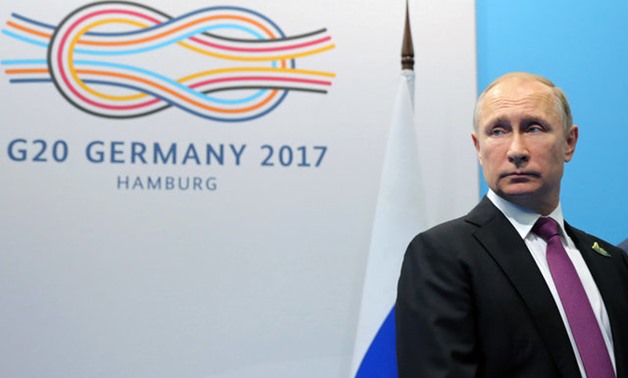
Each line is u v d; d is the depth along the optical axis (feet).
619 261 6.88
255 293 10.68
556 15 11.50
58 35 10.78
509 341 5.70
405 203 10.19
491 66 11.42
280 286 10.72
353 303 10.75
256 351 10.57
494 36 11.44
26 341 10.28
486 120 6.48
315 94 11.05
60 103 10.69
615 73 11.43
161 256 10.62
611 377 5.75
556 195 6.53
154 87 10.84
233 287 10.67
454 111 11.12
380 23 11.25
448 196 10.94
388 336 9.86
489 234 6.20
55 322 10.36
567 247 6.54
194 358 10.50
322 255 10.81
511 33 11.44
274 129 10.96
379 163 11.02
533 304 5.78
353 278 10.80
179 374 10.44
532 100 6.36
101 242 10.56
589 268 6.50
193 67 10.94
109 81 10.80
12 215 10.49
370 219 10.91
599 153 11.28
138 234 10.62
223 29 11.04
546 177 6.27
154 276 10.59
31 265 10.43
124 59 10.84
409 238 10.07
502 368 5.68
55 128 10.65
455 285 5.89
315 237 10.83
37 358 10.28
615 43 11.48
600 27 11.49
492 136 6.45
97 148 10.68
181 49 10.96
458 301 5.83
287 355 10.60
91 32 10.83
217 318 10.60
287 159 10.93
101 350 10.38
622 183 11.25
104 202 10.62
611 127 11.33
